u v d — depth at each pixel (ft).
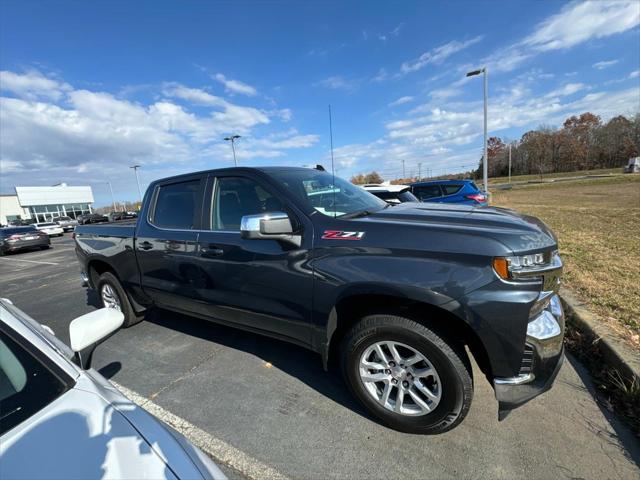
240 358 10.73
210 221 9.82
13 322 5.01
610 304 11.91
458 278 6.16
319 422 7.68
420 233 6.68
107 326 5.56
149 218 11.64
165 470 3.52
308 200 8.52
